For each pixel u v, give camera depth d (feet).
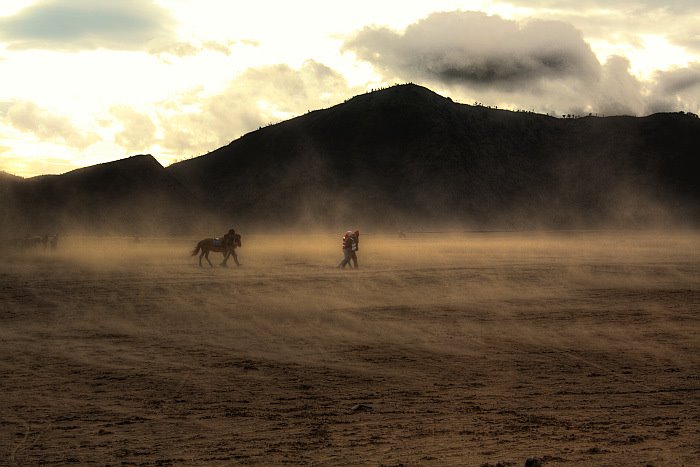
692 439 28.66
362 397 36.73
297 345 52.03
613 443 28.17
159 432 30.66
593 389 38.22
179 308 73.20
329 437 29.60
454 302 77.77
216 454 27.48
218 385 39.58
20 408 34.78
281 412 33.88
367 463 26.04
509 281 102.78
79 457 27.27
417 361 46.03
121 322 63.52
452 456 26.71
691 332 57.11
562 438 28.99
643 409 33.99
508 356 47.60
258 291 89.92
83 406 35.14
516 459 26.04
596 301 78.28
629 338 54.39
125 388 38.91
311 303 77.10
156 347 51.39
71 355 48.37
